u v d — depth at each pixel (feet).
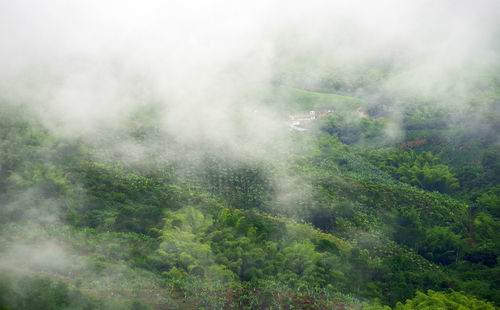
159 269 112.88
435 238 175.63
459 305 112.47
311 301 107.86
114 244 117.80
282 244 135.33
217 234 134.51
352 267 132.05
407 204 208.33
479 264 159.12
